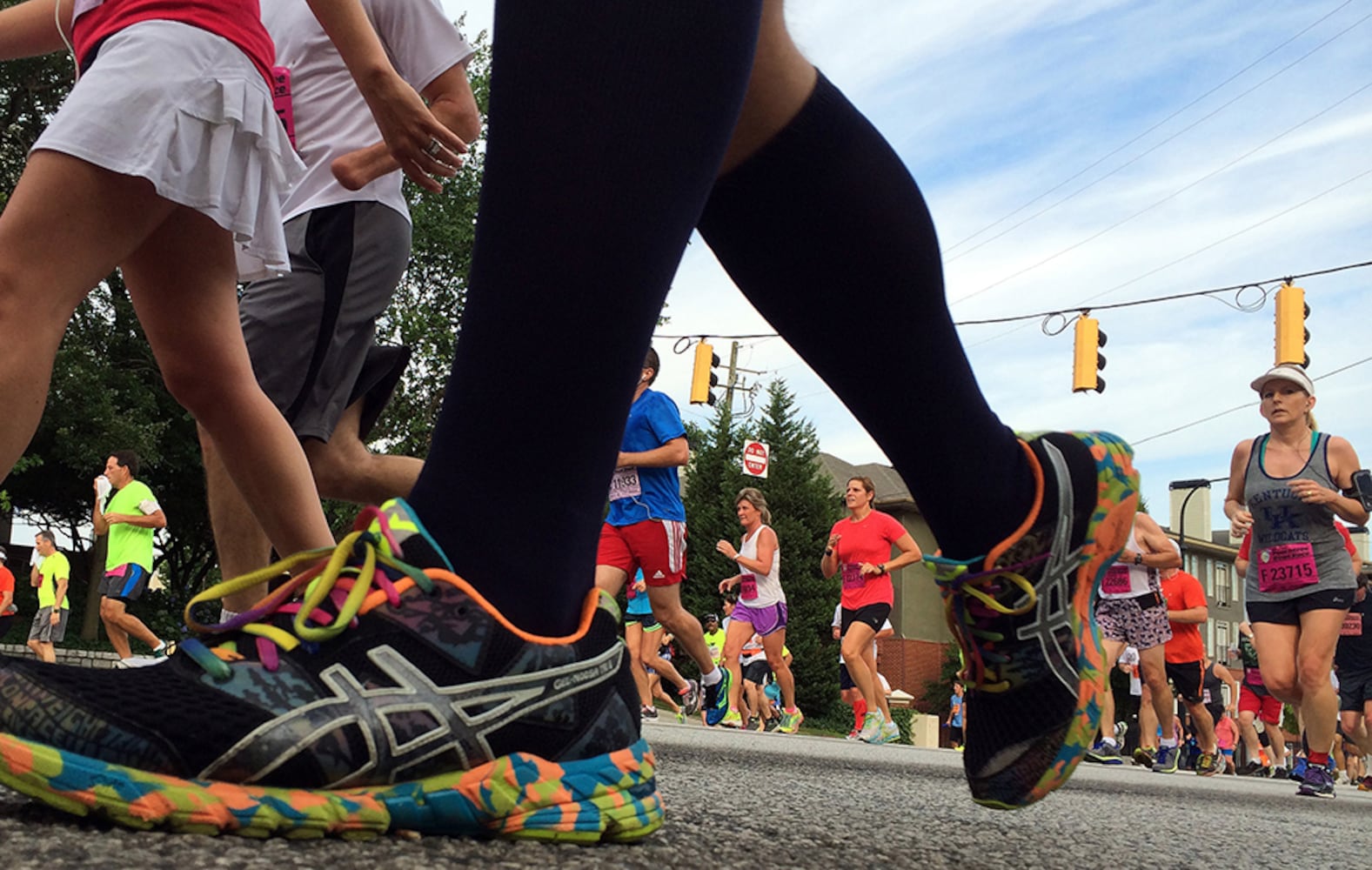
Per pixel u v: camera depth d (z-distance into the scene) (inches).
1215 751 424.2
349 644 40.3
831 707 1299.2
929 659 1625.2
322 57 136.3
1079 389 596.4
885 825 69.7
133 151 64.3
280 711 38.3
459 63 127.7
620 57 41.4
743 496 441.4
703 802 74.1
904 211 54.3
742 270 57.3
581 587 45.6
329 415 125.1
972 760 60.6
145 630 430.3
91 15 71.9
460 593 41.9
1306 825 118.3
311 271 128.7
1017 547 56.0
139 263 73.0
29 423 62.7
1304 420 257.9
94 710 36.3
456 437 43.6
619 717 45.4
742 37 43.4
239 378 79.4
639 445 310.3
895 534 412.8
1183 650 414.3
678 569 322.0
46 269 62.7
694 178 43.2
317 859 34.5
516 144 41.7
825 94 53.3
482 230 43.1
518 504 43.4
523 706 42.1
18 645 633.6
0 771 34.8
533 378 42.3
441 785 40.5
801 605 1299.2
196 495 984.9
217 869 31.7
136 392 822.5
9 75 816.3
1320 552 254.7
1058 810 100.3
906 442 56.2
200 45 68.7
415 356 885.8
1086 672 57.7
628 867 39.2
